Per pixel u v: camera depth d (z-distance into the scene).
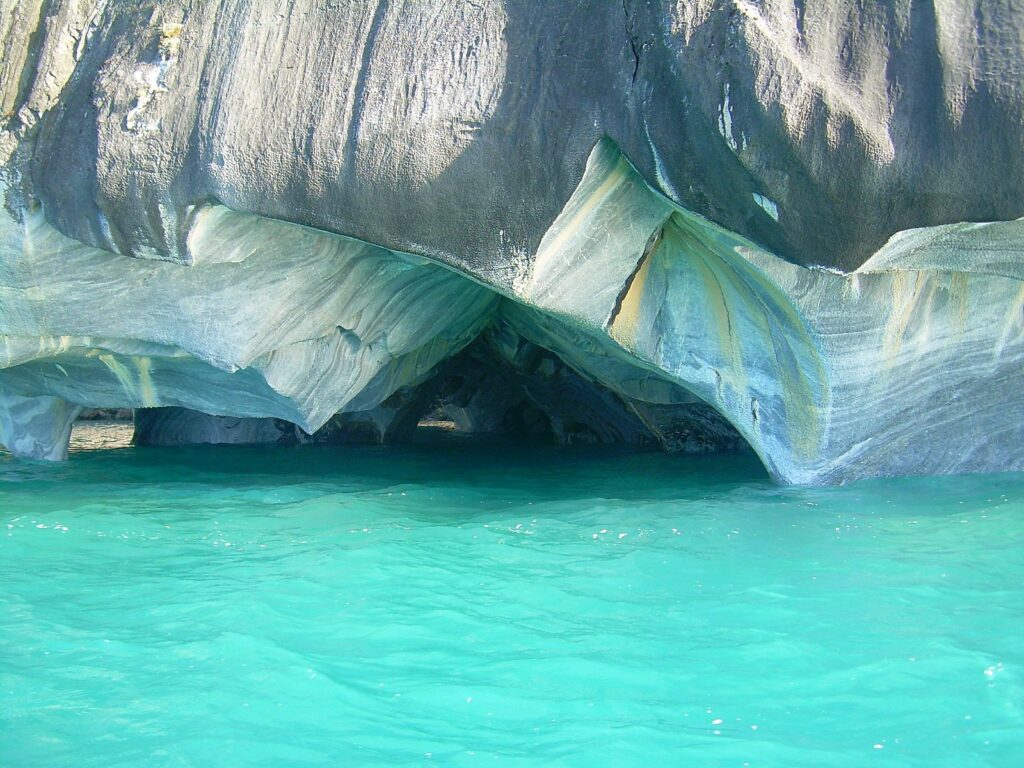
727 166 4.43
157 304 6.00
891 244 4.56
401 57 4.96
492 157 4.82
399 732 2.72
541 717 2.81
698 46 4.32
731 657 3.26
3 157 5.58
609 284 5.47
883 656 3.24
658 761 2.53
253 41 5.23
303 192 5.05
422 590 4.08
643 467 8.24
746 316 5.89
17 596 4.01
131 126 5.35
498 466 8.49
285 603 3.91
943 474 6.32
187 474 7.70
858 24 4.23
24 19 5.67
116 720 2.80
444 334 8.59
